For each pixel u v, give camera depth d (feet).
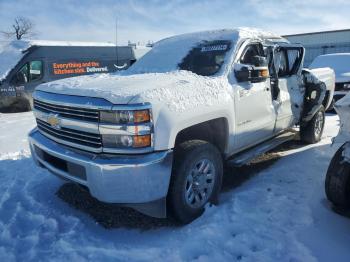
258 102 13.10
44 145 10.63
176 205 9.92
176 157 9.89
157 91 9.25
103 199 8.97
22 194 12.73
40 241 9.66
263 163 16.16
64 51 37.58
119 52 42.93
